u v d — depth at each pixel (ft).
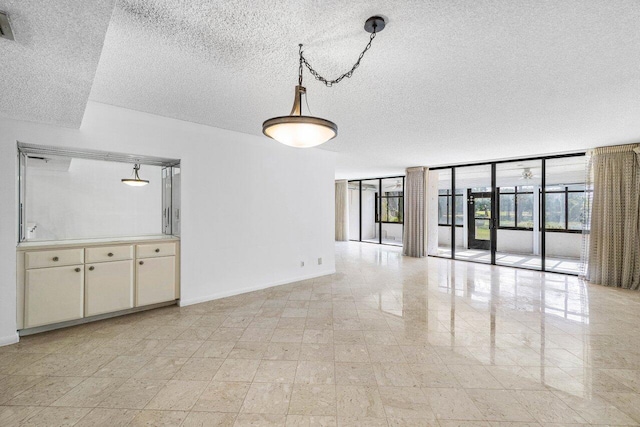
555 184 23.48
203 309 11.38
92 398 6.03
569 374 7.04
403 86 8.18
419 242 23.63
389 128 12.27
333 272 17.79
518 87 8.18
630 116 10.46
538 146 15.43
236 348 8.26
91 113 9.55
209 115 10.85
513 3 4.81
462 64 6.92
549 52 6.36
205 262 12.32
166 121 11.11
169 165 12.45
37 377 6.76
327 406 5.86
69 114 8.05
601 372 7.13
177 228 12.00
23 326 8.63
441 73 7.39
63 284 9.20
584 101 9.14
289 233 15.44
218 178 12.66
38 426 5.24
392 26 5.46
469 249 27.48
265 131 5.99
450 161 20.89
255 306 11.78
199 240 12.12
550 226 24.20
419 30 5.59
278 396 6.16
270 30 5.61
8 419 5.40
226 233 12.97
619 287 14.76
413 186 23.97
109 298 10.05
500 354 7.99
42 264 8.87
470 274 17.63
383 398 6.11
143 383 6.57
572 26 5.43
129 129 10.26
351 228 36.83
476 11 5.03
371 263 21.12
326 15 5.14
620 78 7.54
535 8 4.92
